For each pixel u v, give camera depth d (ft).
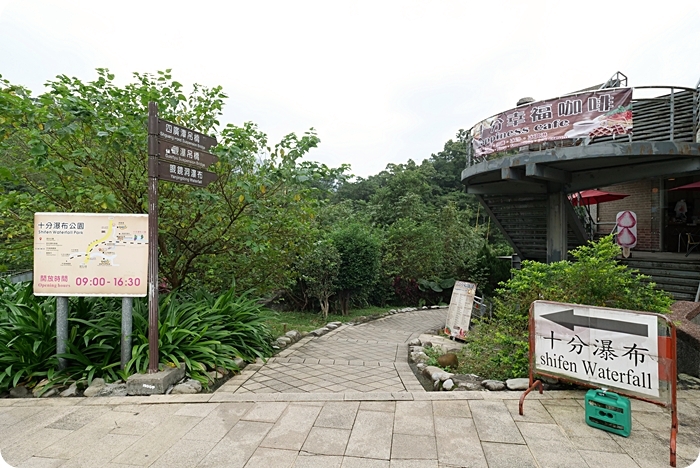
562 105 23.70
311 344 22.57
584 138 24.13
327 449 9.05
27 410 11.32
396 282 42.75
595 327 10.38
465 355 18.37
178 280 21.21
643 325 9.55
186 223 18.03
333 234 34.86
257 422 10.45
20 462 8.59
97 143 15.88
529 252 38.42
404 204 58.59
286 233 20.61
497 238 64.75
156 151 13.51
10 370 13.33
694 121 25.79
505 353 15.03
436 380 14.83
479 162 29.14
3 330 14.47
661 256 32.86
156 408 11.39
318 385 14.76
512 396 12.09
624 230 31.42
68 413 11.09
